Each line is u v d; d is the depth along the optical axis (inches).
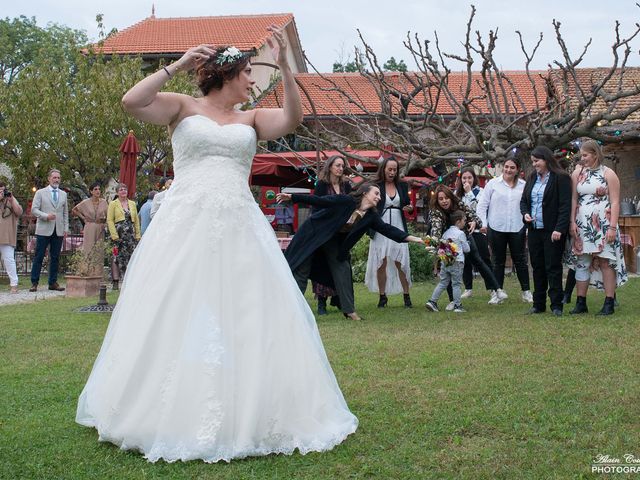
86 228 522.6
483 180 668.7
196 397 135.6
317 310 360.8
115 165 781.9
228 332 140.2
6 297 472.1
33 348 253.3
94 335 283.3
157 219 150.3
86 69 828.0
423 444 145.0
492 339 260.2
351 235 319.6
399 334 276.2
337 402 150.7
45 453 140.2
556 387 186.2
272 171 648.4
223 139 149.7
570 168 566.3
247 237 147.9
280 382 140.5
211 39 1145.4
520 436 149.9
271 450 138.8
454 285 354.3
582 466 131.9
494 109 522.9
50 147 774.5
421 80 528.1
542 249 333.1
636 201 669.3
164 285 141.6
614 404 170.4
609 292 323.6
